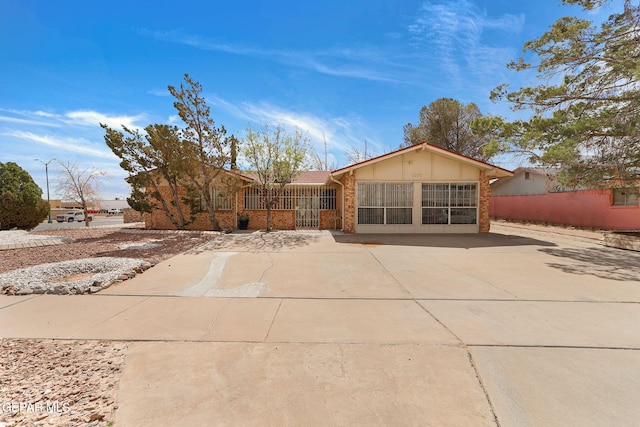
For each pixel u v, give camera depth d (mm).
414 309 4461
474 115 24203
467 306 4582
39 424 2180
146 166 13789
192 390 2578
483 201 13867
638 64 8086
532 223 20172
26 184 15602
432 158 13875
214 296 5105
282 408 2350
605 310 4398
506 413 2277
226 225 15727
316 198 16359
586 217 16562
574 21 9273
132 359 3090
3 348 3338
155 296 5113
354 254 8719
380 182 13836
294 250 9344
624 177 9625
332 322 4000
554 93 9820
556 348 3262
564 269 6941
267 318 4148
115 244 10352
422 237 12367
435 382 2666
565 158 9305
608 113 9188
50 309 4500
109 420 2229
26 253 8695
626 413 2266
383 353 3172
